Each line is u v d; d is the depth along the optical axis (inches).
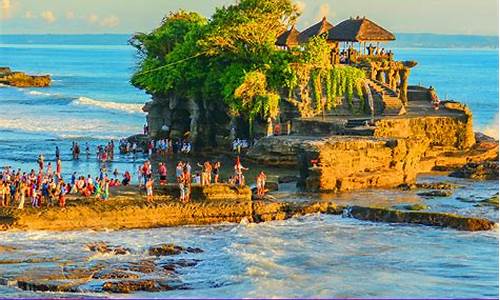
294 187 3553.2
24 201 3029.0
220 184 3248.0
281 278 2443.4
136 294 2311.8
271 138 3988.7
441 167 4055.1
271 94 4288.9
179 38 4926.2
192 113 4527.6
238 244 2763.3
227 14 4557.1
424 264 2598.4
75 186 3230.8
